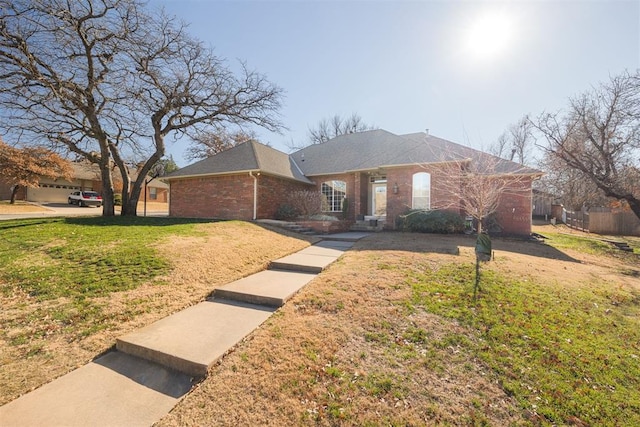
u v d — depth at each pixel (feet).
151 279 17.21
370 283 16.71
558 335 12.18
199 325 12.66
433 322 12.70
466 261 21.76
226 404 8.39
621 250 36.73
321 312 13.64
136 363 10.44
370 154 54.49
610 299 16.81
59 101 33.96
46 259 19.65
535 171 42.60
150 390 9.12
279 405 8.31
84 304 14.23
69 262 19.08
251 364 9.98
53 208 74.23
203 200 49.34
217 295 16.44
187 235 27.07
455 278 17.90
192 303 15.31
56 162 78.64
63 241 23.82
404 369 9.80
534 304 14.97
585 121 44.70
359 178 51.98
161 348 10.60
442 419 7.89
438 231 39.91
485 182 26.78
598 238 45.98
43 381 9.39
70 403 8.43
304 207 46.98
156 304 14.73
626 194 43.21
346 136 64.90
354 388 8.91
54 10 28.40
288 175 49.52
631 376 9.93
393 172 47.98
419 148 48.67
